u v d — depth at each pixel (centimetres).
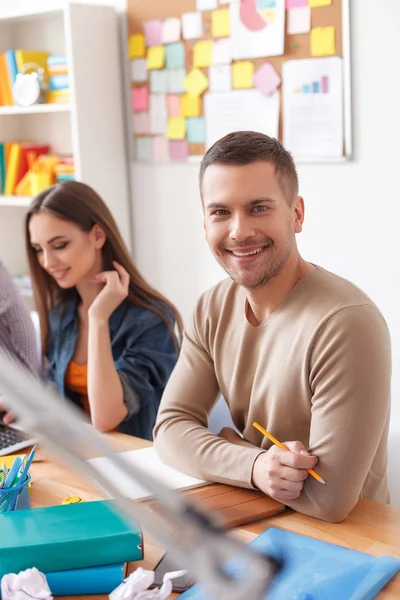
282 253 131
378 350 124
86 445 51
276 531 115
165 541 54
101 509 112
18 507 121
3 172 365
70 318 212
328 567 103
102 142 339
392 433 160
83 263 203
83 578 101
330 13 275
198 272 336
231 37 304
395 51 264
